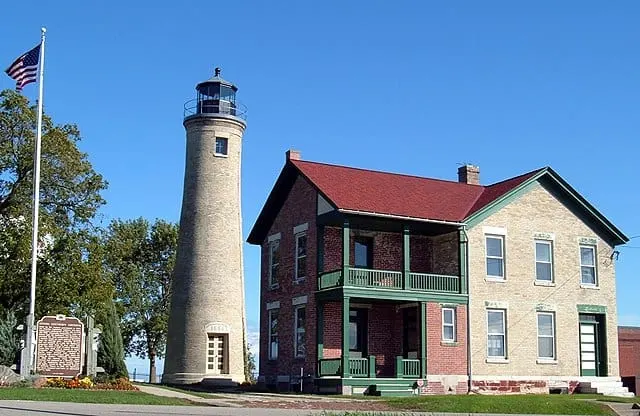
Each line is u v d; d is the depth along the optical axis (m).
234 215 46.12
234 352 44.75
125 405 22.83
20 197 40.84
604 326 39.25
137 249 65.06
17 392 24.02
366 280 33.94
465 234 36.38
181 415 20.23
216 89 46.78
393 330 36.75
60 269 39.75
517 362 36.72
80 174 42.59
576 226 39.41
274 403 26.16
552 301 38.06
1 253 38.75
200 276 44.69
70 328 28.53
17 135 41.19
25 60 31.23
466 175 41.97
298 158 38.72
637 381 40.00
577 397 32.09
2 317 34.19
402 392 33.19
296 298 37.00
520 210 38.06
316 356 34.66
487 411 26.28
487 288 36.62
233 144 46.62
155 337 64.62
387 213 34.22
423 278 35.25
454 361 35.28
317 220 35.59
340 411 23.16
